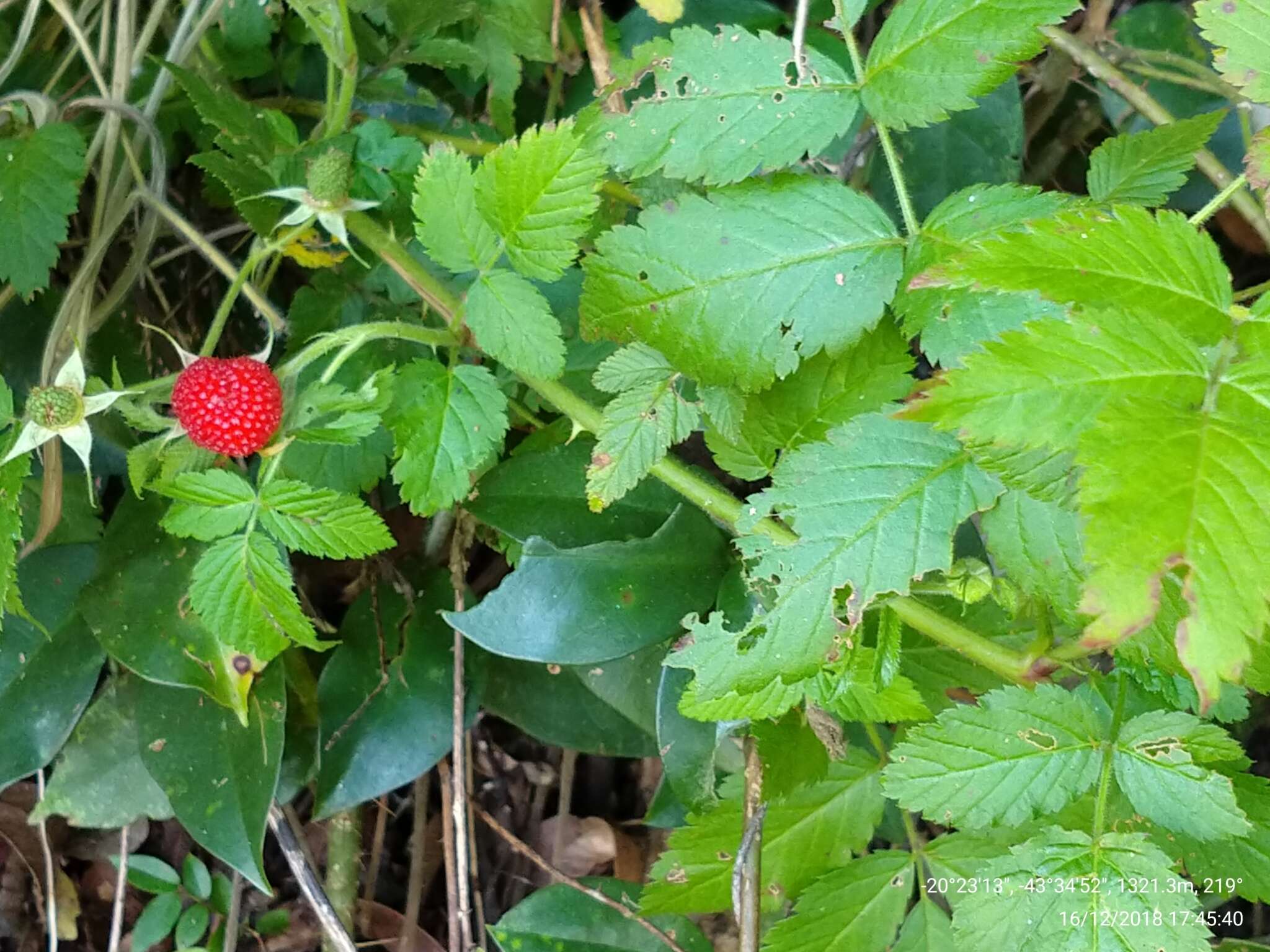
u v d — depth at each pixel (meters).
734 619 0.26
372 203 0.26
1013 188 0.21
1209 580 0.14
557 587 0.26
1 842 0.35
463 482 0.24
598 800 0.38
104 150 0.30
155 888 0.35
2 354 0.31
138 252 0.31
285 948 0.35
